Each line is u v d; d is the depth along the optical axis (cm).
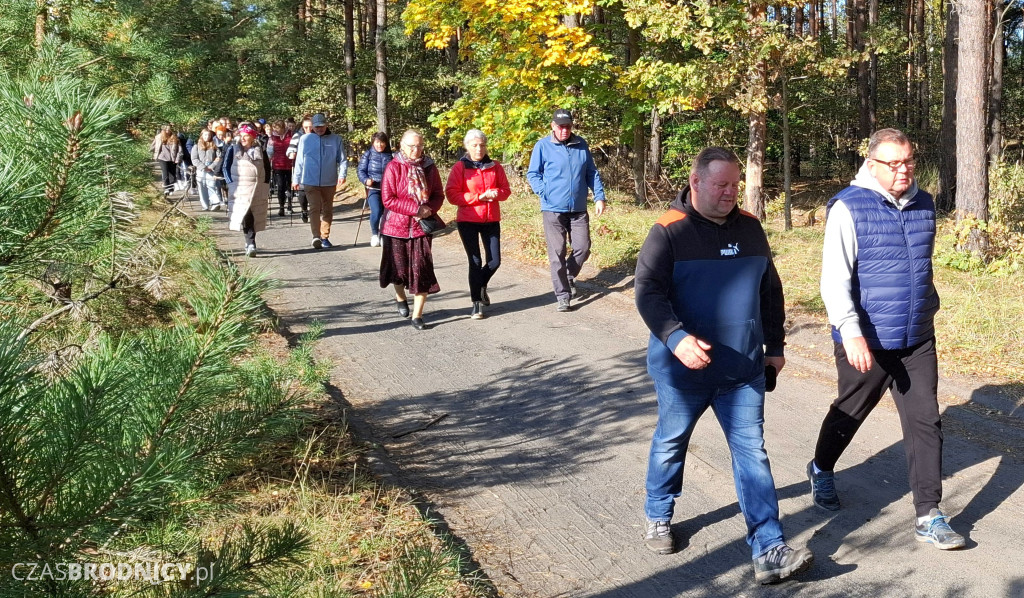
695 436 539
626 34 1563
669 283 368
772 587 361
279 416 198
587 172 898
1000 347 679
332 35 3269
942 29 2894
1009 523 415
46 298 209
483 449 519
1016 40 3412
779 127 2508
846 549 394
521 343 768
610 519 425
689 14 1280
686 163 2055
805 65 1357
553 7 1334
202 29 2475
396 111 2761
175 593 170
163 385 165
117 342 180
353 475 441
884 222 391
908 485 461
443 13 1428
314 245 1305
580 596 353
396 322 845
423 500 437
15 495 145
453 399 613
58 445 147
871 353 401
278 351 661
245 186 1148
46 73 182
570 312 891
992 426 546
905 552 388
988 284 901
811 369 675
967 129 1063
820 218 1664
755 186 1461
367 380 652
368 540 365
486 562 377
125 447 158
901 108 3441
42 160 151
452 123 1631
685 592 358
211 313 169
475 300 859
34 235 160
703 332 368
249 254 1177
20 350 144
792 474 482
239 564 175
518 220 1436
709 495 455
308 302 923
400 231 812
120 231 187
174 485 161
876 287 393
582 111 1748
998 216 1130
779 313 381
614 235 1228
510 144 1530
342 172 1289
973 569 371
